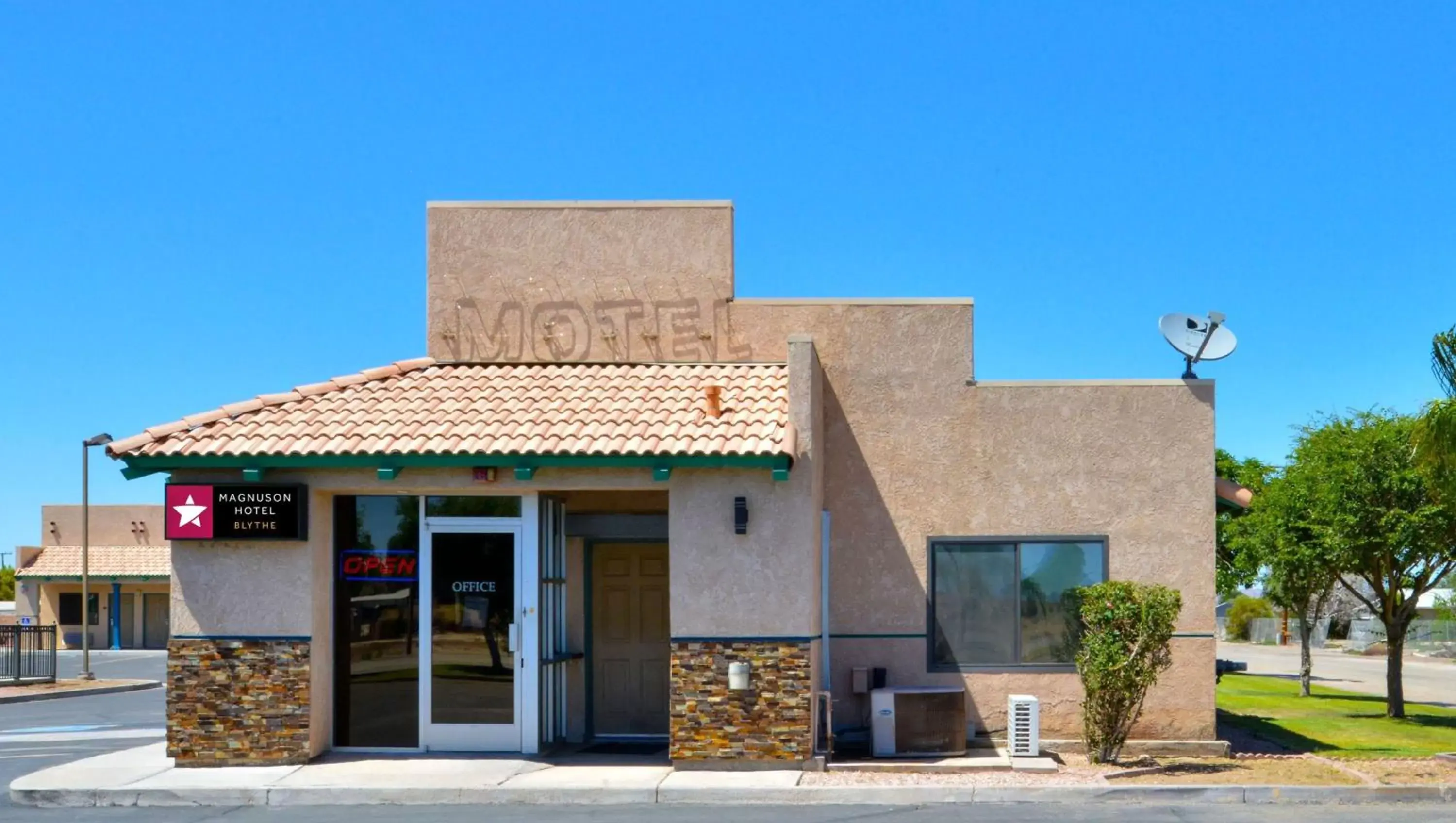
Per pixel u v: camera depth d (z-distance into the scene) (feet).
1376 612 89.04
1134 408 56.59
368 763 50.11
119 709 90.53
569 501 58.59
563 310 58.90
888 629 56.54
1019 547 56.65
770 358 57.98
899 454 57.11
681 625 49.42
